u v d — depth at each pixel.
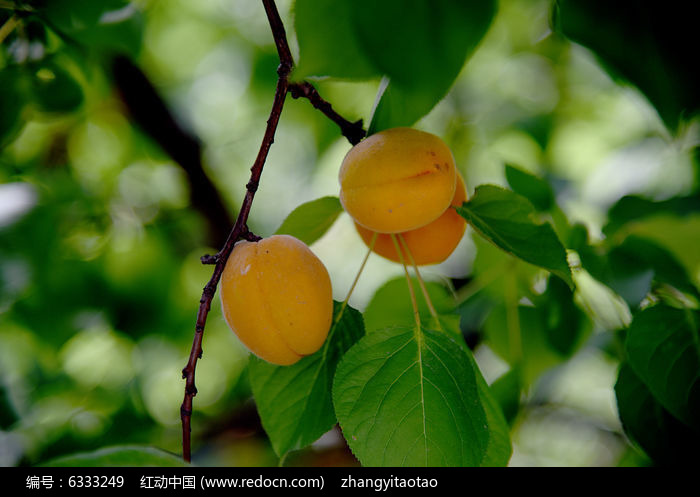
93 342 1.94
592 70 1.97
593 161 2.04
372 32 1.15
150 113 1.76
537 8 1.86
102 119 1.86
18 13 1.29
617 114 2.03
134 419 1.85
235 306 1.20
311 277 1.20
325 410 1.23
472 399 1.19
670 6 1.15
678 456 1.24
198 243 2.00
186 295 1.99
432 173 1.19
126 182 1.99
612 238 1.28
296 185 2.25
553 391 1.43
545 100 2.11
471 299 1.37
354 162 1.20
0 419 1.62
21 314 1.63
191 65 2.24
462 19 1.15
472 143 1.99
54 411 1.82
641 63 1.15
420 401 1.19
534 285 1.34
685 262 1.29
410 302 1.28
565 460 1.83
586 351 1.38
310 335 1.20
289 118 2.11
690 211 1.28
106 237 1.80
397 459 1.18
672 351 1.23
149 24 1.98
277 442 1.23
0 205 1.44
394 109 1.20
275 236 1.21
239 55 2.17
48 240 1.49
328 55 1.15
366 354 1.20
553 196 1.31
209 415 1.96
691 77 1.15
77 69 1.33
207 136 2.23
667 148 1.35
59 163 1.85
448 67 1.15
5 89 1.31
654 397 1.24
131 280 1.85
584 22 1.15
